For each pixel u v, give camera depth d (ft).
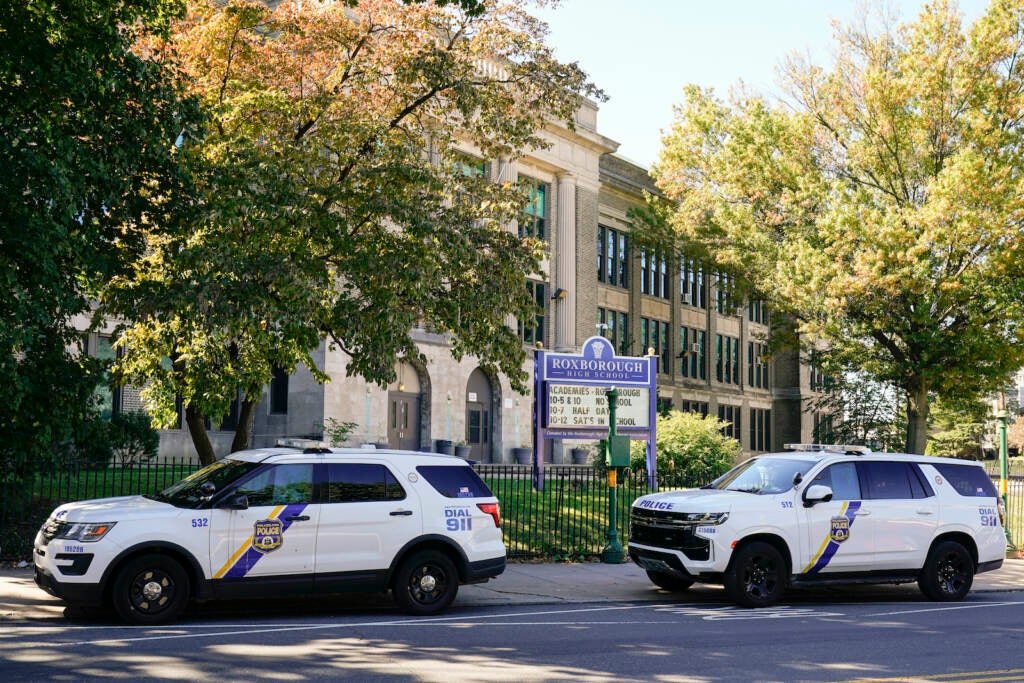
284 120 53.83
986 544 48.65
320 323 51.26
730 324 180.34
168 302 43.78
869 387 143.43
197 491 35.47
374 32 57.77
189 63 56.24
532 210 130.21
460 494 39.01
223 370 51.26
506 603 41.81
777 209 114.93
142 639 30.50
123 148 44.55
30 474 49.52
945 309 98.22
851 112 105.60
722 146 120.57
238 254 44.60
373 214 49.01
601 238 149.48
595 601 43.47
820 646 33.09
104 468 55.93
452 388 114.32
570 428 79.46
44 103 42.29
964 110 101.86
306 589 35.60
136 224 47.83
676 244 137.39
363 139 52.21
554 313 133.59
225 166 48.19
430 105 58.44
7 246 40.19
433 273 48.37
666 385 160.35
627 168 155.53
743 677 27.68
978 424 168.86
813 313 107.55
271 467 36.01
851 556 44.88
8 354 41.68
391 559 37.01
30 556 45.11
